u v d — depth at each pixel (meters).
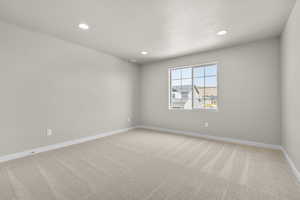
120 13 2.09
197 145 3.15
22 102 2.49
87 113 3.55
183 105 4.35
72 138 3.23
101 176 1.86
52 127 2.90
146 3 1.86
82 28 2.56
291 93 2.12
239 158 2.44
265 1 1.81
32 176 1.85
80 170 2.01
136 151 2.78
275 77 2.91
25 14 2.12
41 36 2.73
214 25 2.44
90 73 3.61
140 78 5.21
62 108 3.06
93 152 2.72
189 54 4.03
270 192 1.54
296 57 1.86
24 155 2.51
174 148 2.95
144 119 5.16
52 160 2.35
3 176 1.84
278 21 2.30
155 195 1.49
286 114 2.45
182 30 2.63
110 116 4.15
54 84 2.92
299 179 1.75
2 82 2.28
